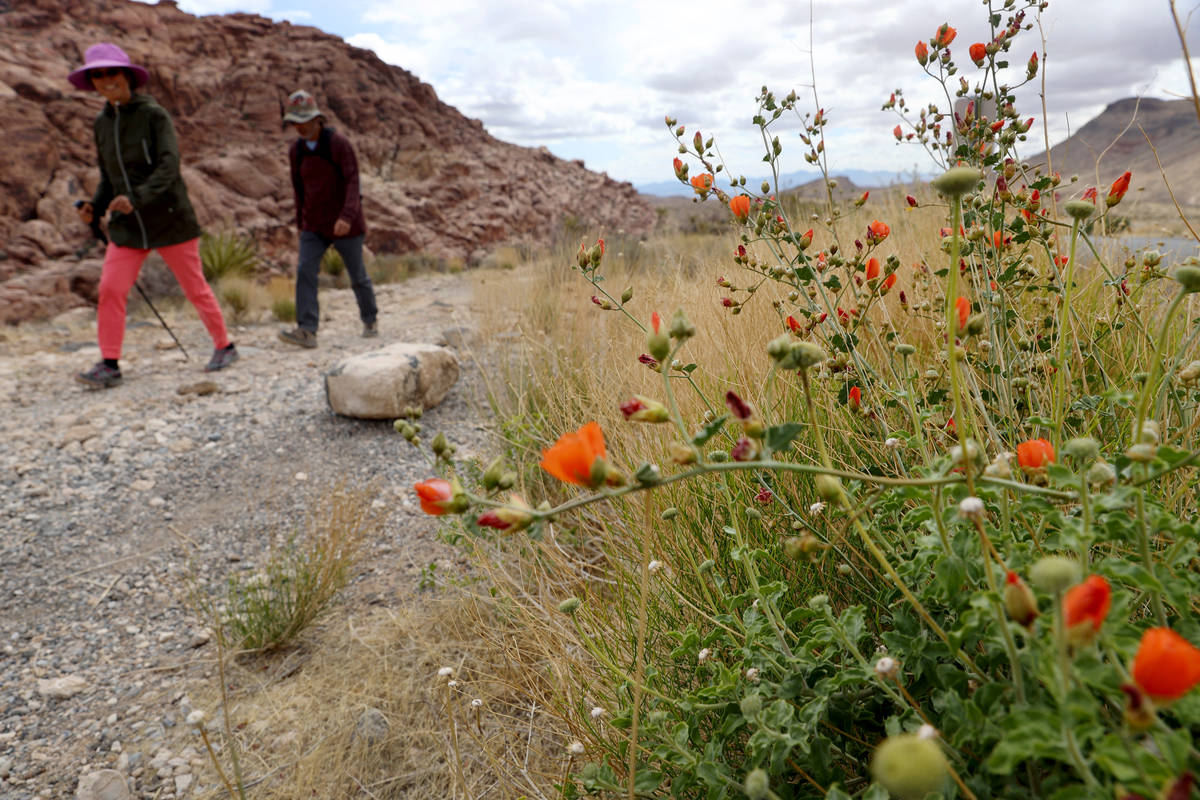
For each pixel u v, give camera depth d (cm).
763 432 81
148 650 238
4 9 2394
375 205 2689
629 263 571
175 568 288
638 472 81
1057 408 108
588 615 173
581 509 242
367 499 313
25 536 314
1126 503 76
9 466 382
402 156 3403
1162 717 81
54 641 244
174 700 212
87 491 355
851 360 161
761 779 81
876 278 154
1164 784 57
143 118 485
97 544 308
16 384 537
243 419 441
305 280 619
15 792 181
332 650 228
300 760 178
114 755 191
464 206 3192
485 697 190
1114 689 64
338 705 200
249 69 2841
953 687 88
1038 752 64
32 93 1614
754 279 278
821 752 98
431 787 168
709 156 180
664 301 321
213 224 1980
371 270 1441
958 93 176
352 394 413
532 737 174
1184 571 81
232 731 196
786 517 158
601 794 130
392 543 293
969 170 76
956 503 93
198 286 538
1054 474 82
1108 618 70
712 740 114
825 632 101
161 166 489
